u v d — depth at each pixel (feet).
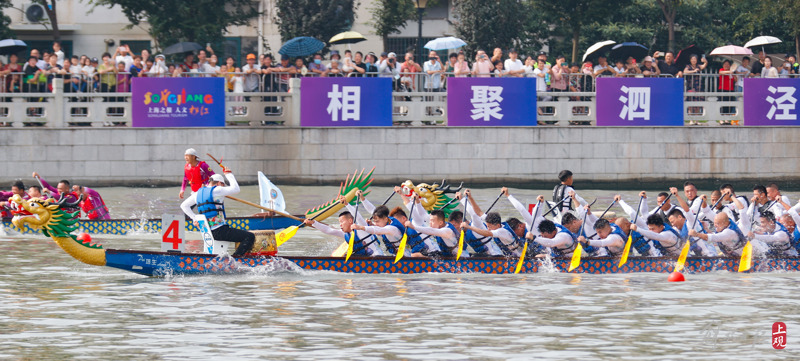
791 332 130.00
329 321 135.44
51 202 164.14
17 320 135.85
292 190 314.96
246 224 233.35
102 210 239.50
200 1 393.91
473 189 326.44
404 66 336.70
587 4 421.59
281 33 457.27
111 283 164.76
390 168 331.77
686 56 357.20
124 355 116.98
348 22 477.36
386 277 172.04
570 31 481.05
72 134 324.19
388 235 177.78
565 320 136.77
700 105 338.54
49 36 479.00
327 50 451.53
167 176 327.26
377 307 145.07
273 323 134.10
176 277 170.30
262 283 165.27
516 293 156.97
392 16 469.16
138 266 167.94
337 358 115.24
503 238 176.55
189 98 326.03
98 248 164.45
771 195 208.74
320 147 330.34
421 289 160.25
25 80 326.85
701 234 177.99
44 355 116.88
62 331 129.29
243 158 328.70
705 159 337.93
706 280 171.42
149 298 151.53
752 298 153.99
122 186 325.83
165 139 326.65
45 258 193.47
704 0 490.90
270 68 331.77
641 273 178.70
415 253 178.29
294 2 451.53
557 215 199.11
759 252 181.78
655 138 336.08
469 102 331.98
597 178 335.26
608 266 178.29
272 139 329.52
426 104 332.80
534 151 333.83
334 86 329.52
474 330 130.11
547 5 425.69
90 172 325.42
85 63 329.93
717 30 492.13
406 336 126.62
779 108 339.36
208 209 173.99
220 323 134.10
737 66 375.45
